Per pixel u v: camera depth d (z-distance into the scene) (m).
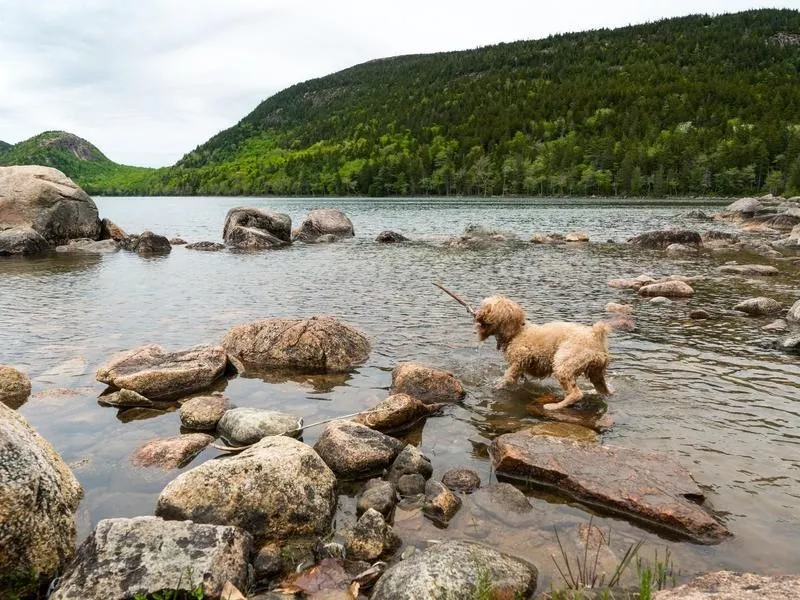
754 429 6.04
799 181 90.94
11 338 9.86
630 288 14.56
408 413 6.43
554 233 29.27
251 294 14.12
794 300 12.74
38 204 25.70
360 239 30.56
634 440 5.84
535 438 5.64
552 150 135.25
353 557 4.11
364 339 9.37
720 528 4.22
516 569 3.71
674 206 69.75
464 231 34.94
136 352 8.18
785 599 3.14
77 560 3.72
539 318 11.19
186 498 4.48
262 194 166.75
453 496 4.79
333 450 5.52
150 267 19.48
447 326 10.74
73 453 5.64
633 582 3.70
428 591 3.38
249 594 3.72
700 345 9.19
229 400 7.14
